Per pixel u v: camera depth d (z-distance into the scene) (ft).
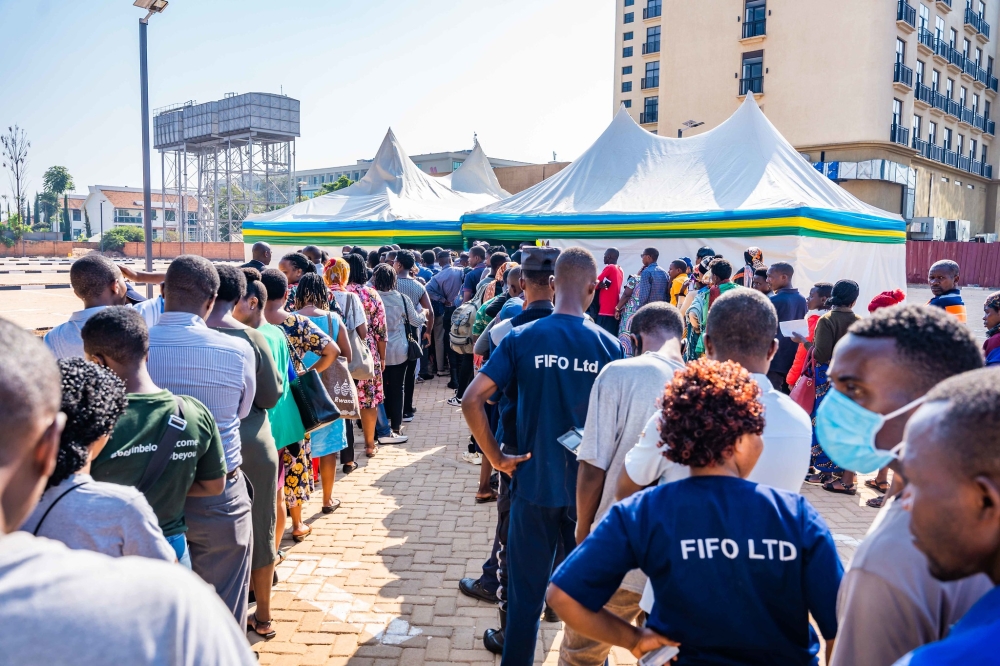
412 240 48.65
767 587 5.22
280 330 13.02
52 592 2.88
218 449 8.40
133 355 7.50
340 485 18.74
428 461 20.81
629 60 206.90
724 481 5.55
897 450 4.44
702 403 5.49
